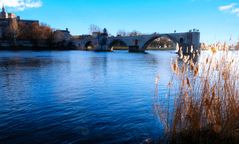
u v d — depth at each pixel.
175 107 5.66
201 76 5.38
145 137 6.43
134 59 47.69
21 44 105.44
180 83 5.50
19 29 106.69
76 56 57.53
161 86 14.91
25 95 12.09
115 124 7.60
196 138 5.18
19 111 9.15
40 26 116.19
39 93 12.62
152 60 44.72
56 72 22.94
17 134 6.77
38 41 109.75
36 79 17.88
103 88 14.28
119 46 144.38
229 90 5.31
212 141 5.02
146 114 8.61
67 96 11.94
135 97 11.73
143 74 21.81
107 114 8.76
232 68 5.44
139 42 92.56
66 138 6.51
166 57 56.66
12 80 17.25
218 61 5.32
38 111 9.16
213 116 5.25
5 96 11.82
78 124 7.63
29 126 7.44
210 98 5.34
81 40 119.81
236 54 5.44
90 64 33.72
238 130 5.34
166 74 21.80
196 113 5.27
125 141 6.26
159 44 141.62
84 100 11.09
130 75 21.00
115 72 23.38
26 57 48.16
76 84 15.70
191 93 5.37
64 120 8.05
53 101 10.84
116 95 12.24
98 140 6.36
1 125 7.51
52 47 114.62
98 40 108.75
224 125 5.21
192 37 67.12
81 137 6.57
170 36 75.75
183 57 5.41
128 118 8.20
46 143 6.19
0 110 9.26
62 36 123.50
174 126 5.46
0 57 46.62
